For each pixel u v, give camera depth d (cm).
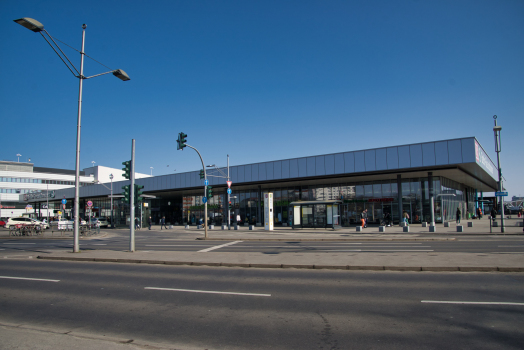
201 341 537
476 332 554
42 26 1443
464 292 807
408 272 1061
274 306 726
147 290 902
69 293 888
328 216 3462
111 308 740
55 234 3644
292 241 2316
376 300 755
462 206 5228
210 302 768
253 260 1320
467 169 3738
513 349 486
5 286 987
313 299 774
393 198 4094
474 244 1862
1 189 9475
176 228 4881
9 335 554
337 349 495
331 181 4456
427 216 3884
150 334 573
